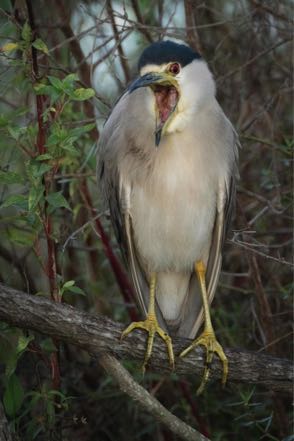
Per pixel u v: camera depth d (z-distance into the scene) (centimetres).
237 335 1152
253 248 1049
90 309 1215
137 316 1117
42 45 852
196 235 976
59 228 1069
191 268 1002
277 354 1120
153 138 946
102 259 1234
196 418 1077
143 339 870
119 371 832
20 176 830
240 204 1120
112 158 973
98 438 1096
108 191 1001
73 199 1120
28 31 860
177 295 1027
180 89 927
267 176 1145
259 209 1222
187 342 896
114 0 1209
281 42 1137
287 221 1205
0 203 996
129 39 1256
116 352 841
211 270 992
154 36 1206
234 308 1198
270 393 1052
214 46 1248
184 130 941
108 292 1236
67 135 827
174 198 959
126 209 962
